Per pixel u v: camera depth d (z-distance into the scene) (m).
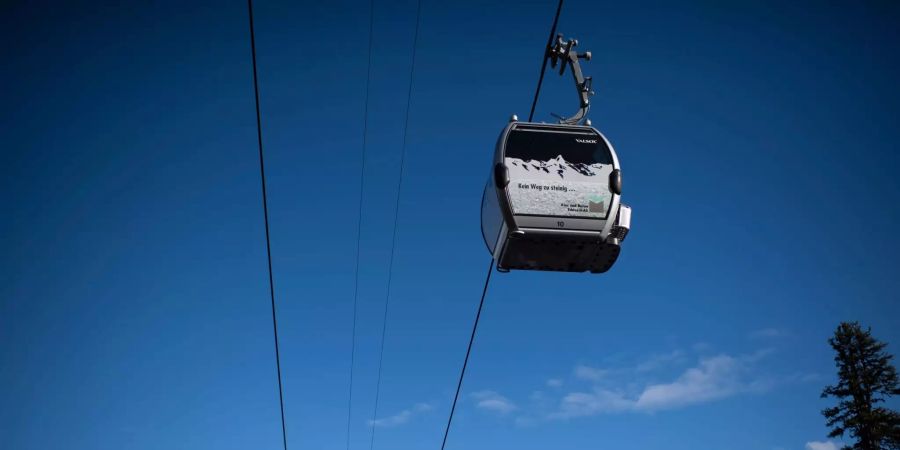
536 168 10.37
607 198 10.31
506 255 10.60
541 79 11.26
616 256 10.62
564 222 10.16
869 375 37.19
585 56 11.26
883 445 36.09
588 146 10.60
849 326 38.69
